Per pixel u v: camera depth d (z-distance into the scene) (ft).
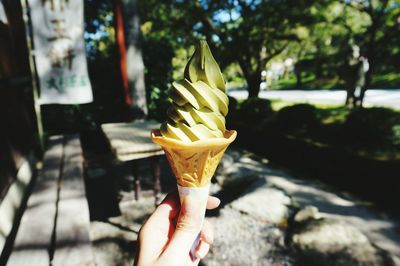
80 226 1.48
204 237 0.89
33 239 1.37
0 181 2.34
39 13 2.96
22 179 2.99
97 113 5.03
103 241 2.18
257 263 1.94
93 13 5.27
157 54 5.10
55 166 2.46
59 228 1.46
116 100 5.05
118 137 2.27
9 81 3.09
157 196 2.50
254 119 6.39
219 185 3.23
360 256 1.93
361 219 2.55
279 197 2.66
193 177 0.78
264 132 5.10
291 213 2.51
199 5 6.60
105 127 2.69
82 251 1.28
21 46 4.00
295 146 4.41
